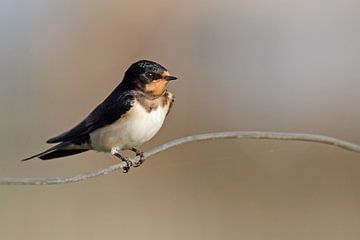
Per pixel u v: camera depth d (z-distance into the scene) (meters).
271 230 13.89
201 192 14.91
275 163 15.77
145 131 8.34
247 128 17.89
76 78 16.73
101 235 12.91
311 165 15.77
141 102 8.27
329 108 18.50
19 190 13.29
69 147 8.61
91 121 8.40
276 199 14.78
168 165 15.66
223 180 15.36
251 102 18.53
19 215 12.76
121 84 8.52
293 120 18.25
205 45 18.50
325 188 15.03
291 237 13.58
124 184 14.75
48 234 12.42
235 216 14.17
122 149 8.50
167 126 16.89
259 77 18.95
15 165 13.96
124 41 17.67
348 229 13.63
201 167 15.54
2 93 15.48
